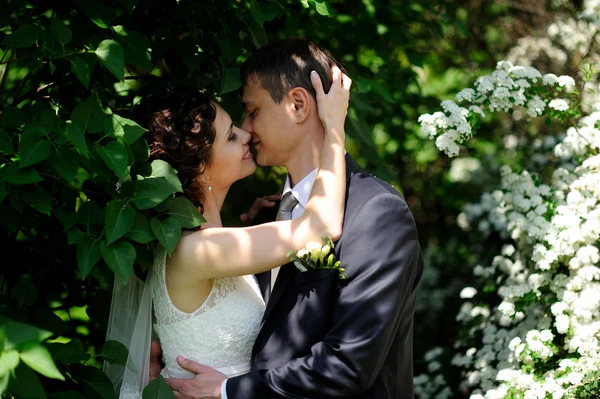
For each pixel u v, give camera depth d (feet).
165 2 7.88
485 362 10.95
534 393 8.36
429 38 16.99
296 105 7.34
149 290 7.23
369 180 7.26
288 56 7.39
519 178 10.28
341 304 6.75
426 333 14.88
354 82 10.77
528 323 10.34
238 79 7.41
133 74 9.16
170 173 6.55
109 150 6.03
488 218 14.08
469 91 9.43
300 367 6.66
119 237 6.06
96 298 7.97
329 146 7.09
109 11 6.86
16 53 6.56
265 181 11.21
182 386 6.98
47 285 8.12
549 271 9.45
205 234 6.95
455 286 15.24
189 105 7.22
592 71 10.12
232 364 7.24
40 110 6.39
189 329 7.11
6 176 5.78
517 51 17.51
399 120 15.17
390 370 7.35
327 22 11.00
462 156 17.26
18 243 7.89
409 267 6.97
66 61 7.57
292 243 6.77
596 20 13.53
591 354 8.23
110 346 6.61
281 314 7.09
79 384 6.56
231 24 7.97
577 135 9.86
